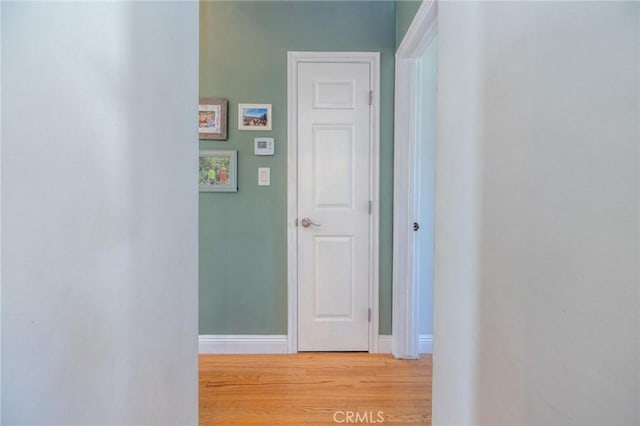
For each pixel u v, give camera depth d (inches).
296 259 89.4
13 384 18.4
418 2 69.6
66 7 21.6
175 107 37.0
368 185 89.0
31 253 19.4
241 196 88.7
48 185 20.4
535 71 26.3
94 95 24.2
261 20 87.0
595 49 20.6
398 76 85.1
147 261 31.3
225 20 86.7
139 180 30.0
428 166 88.6
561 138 23.5
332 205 89.3
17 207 18.5
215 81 87.0
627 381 18.7
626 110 18.6
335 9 87.2
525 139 27.6
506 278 30.4
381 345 89.4
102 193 25.1
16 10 18.4
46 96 20.2
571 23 22.5
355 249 89.6
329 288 89.9
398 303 87.0
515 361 28.9
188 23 40.3
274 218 89.0
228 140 87.8
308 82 88.0
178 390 37.9
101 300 25.0
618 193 19.1
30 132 19.2
